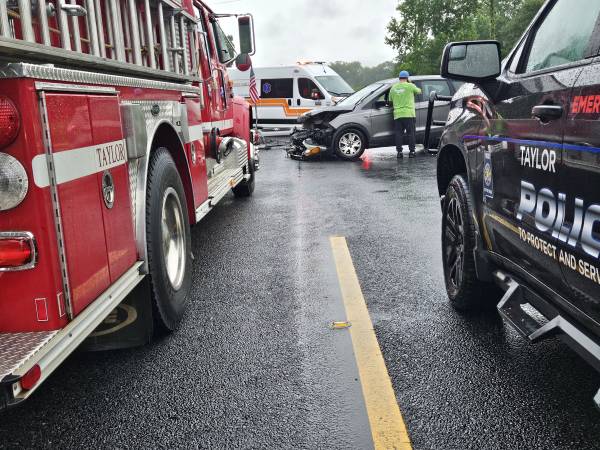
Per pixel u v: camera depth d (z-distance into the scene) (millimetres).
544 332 2643
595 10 2516
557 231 2484
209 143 6684
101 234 2639
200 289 4668
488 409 2803
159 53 4043
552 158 2518
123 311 3381
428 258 5355
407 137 13938
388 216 7293
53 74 2262
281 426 2711
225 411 2852
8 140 2084
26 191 2129
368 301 4293
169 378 3199
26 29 2213
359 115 13859
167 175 3744
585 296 2311
